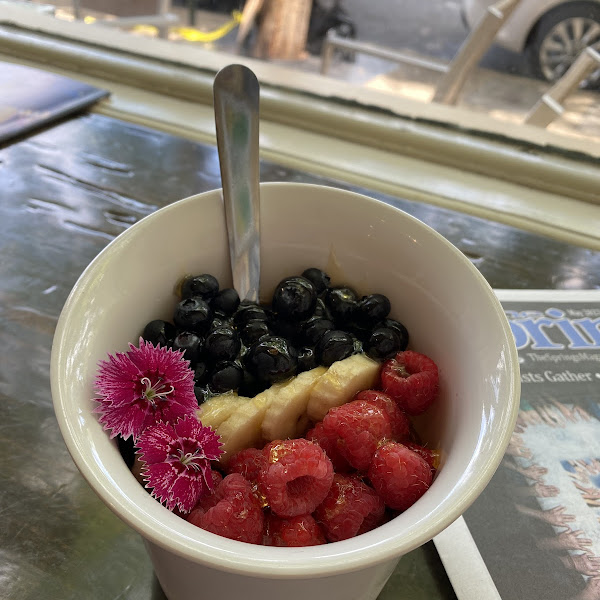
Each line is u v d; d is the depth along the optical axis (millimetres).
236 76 212
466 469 164
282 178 433
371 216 244
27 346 300
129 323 216
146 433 187
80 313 189
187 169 439
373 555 141
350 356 235
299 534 181
